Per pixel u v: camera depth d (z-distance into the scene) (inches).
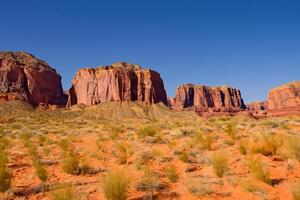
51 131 1288.1
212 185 328.8
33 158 523.5
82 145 759.7
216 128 967.6
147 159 486.6
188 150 561.0
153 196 299.3
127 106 5241.1
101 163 482.3
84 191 311.9
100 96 5767.7
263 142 502.0
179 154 530.6
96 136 991.6
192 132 842.2
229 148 566.9
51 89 6077.8
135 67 6870.1
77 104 5762.8
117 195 276.1
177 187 329.7
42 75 5895.7
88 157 513.0
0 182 316.8
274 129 823.1
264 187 316.8
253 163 383.6
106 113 4800.7
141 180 333.4
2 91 5108.3
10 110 4116.6
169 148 594.6
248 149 528.1
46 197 304.2
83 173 413.1
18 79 5452.8
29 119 2906.0
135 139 792.3
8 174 330.0
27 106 4739.2
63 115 4119.1
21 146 749.9
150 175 346.9
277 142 489.1
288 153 438.3
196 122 1408.7
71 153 506.9
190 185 319.9
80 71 6304.1
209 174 386.6
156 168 428.5
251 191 303.6
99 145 641.0
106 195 279.9
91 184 348.5
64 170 415.2
